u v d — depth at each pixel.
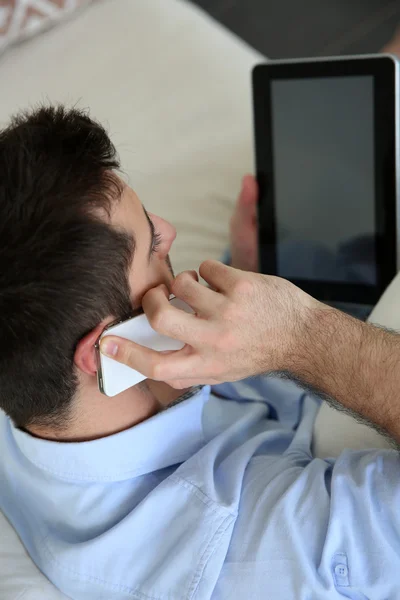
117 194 0.62
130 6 1.63
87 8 1.69
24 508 0.81
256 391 1.00
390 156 1.01
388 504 0.65
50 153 0.59
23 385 0.64
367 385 0.69
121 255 0.61
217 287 0.68
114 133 1.45
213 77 1.51
